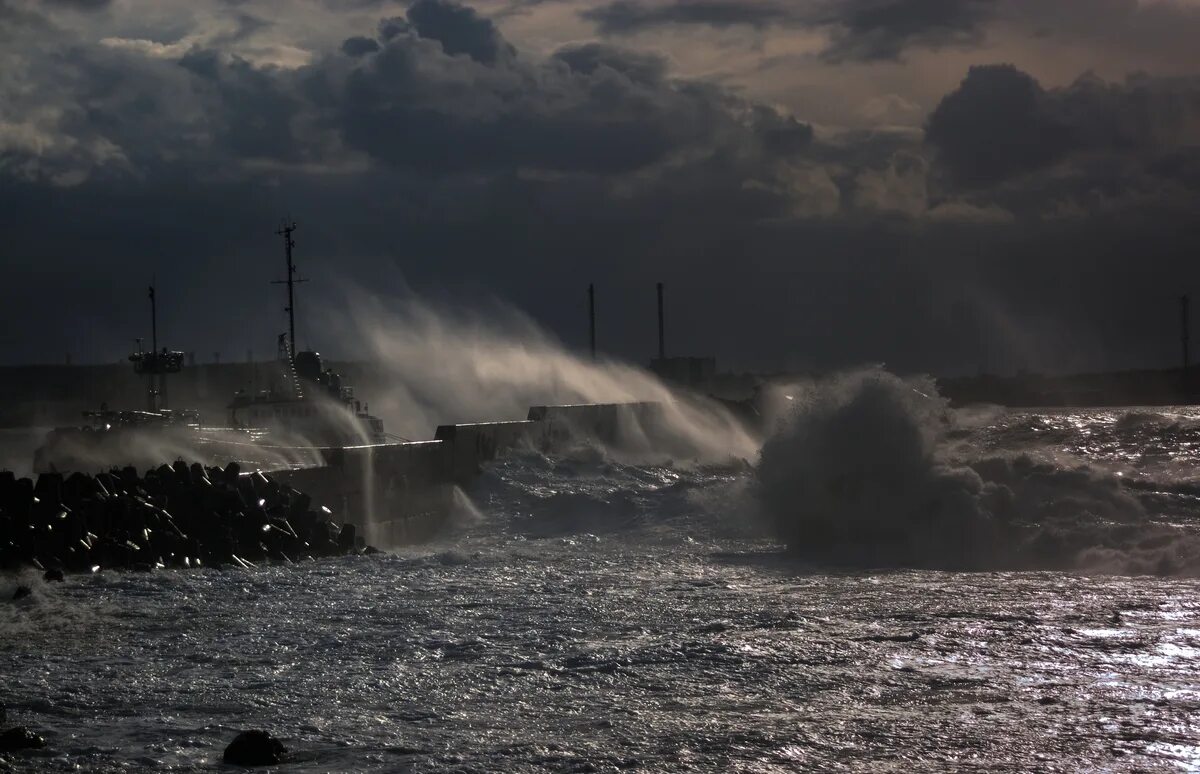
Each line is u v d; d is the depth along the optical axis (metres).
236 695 21.88
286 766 17.72
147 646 26.16
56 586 33.78
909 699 21.53
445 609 30.78
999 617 29.08
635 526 50.69
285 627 28.36
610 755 18.23
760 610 30.52
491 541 50.97
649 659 24.80
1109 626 27.75
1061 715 20.31
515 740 19.02
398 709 20.95
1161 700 21.19
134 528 39.53
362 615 29.91
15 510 37.53
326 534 45.22
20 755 18.17
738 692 22.12
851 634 27.25
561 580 36.09
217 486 44.03
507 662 24.59
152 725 19.86
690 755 18.25
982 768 17.64
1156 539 39.72
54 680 23.00
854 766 17.75
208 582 34.94
